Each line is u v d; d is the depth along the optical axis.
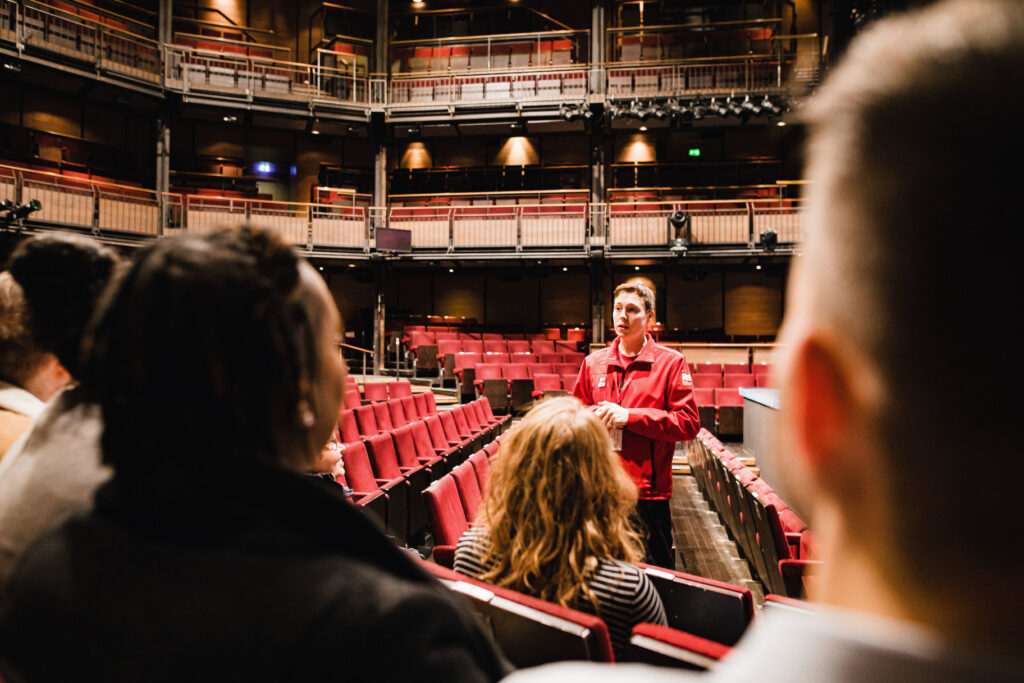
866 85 0.21
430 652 0.39
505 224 13.23
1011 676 0.17
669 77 13.47
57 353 0.94
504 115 13.66
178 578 0.40
